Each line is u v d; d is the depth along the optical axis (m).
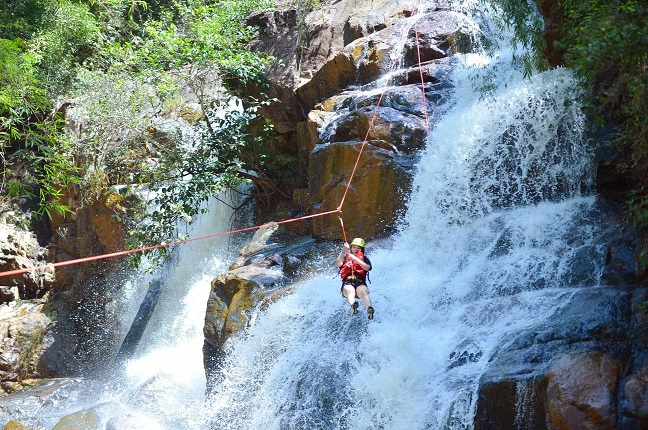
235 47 17.91
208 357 12.06
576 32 8.67
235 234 17.00
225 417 10.78
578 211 10.01
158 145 16.05
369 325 9.94
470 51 14.52
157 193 15.84
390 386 8.84
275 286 12.02
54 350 17.30
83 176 17.73
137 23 24.45
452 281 10.25
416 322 9.77
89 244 18.27
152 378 13.27
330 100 15.08
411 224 11.95
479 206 11.46
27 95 17.19
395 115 13.05
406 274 10.94
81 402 14.77
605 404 6.98
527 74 11.79
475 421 7.77
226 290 12.32
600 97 8.18
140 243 15.49
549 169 10.93
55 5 21.02
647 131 8.31
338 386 9.36
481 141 11.70
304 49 17.16
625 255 8.73
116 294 17.77
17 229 19.36
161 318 16.64
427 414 8.37
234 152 16.19
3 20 20.72
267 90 17.22
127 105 16.38
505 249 10.32
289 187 16.86
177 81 17.48
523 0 11.04
